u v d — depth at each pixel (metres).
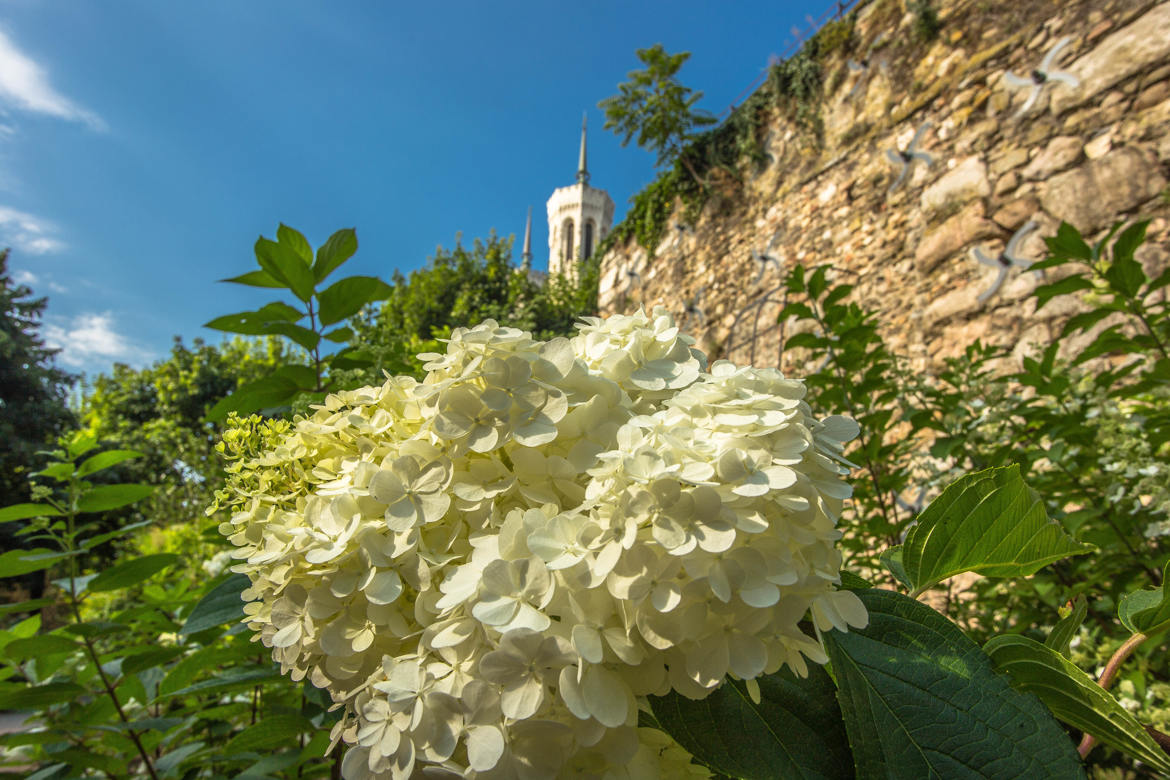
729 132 8.11
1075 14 4.64
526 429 0.63
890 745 0.58
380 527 0.64
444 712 0.53
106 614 2.92
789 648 0.60
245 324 1.54
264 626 0.80
